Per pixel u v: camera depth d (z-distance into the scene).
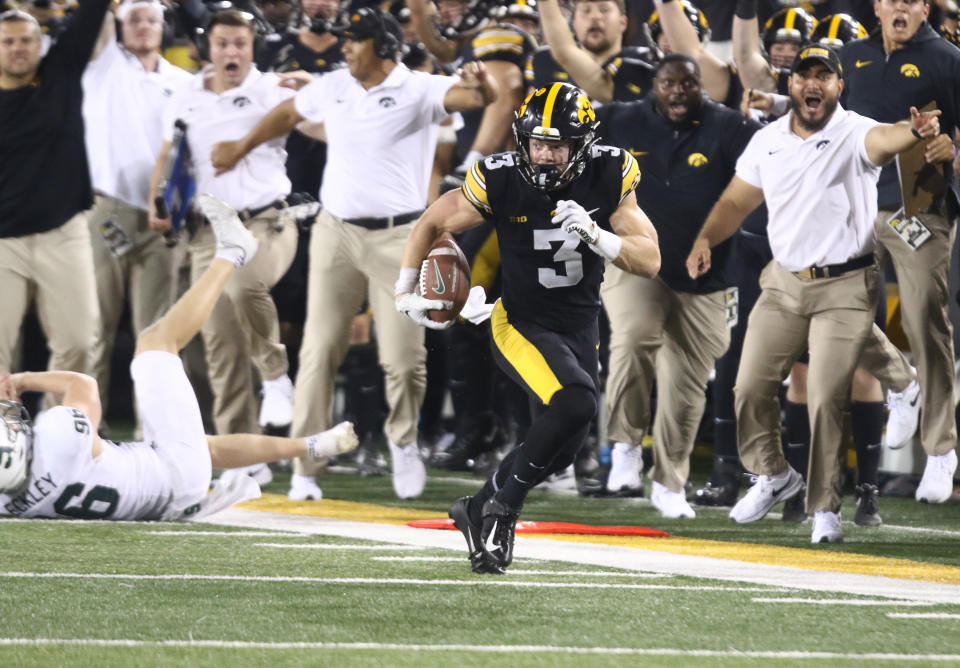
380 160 24.52
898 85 23.95
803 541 20.73
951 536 21.42
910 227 23.00
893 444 24.81
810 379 20.56
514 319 16.14
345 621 12.54
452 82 24.67
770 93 27.34
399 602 13.67
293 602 13.55
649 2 31.91
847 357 20.33
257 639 11.62
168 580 14.80
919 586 15.54
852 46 24.75
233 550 17.50
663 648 11.54
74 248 25.23
